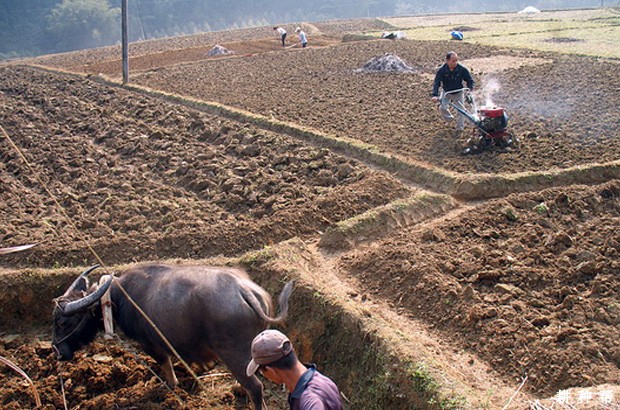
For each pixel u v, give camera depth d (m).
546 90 17.36
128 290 7.07
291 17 91.75
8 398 7.44
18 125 17.94
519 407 5.78
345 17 94.31
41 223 11.12
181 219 10.87
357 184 11.27
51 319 9.13
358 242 9.58
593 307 7.32
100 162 14.31
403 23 47.94
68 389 7.52
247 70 25.09
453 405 5.89
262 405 6.57
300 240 9.38
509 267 8.32
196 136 15.74
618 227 9.16
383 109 16.55
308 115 16.23
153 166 13.80
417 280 8.13
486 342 7.00
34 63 35.53
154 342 7.00
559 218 9.62
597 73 19.08
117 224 10.99
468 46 27.95
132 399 7.25
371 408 6.64
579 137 13.07
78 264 9.77
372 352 6.93
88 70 28.41
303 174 12.34
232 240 9.95
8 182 13.32
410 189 11.20
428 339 7.23
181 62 29.70
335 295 7.84
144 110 18.58
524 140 13.08
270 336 4.57
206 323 6.51
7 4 80.06
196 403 7.25
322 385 4.56
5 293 9.12
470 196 10.74
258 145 14.02
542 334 6.93
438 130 14.16
